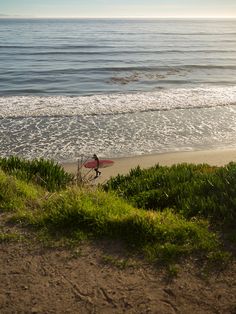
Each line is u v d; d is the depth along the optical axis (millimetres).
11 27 155250
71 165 12305
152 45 68812
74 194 5695
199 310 3479
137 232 4672
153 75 35531
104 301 3619
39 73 35969
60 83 30953
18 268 4145
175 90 27188
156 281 3898
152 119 18547
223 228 4848
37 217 5188
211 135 16094
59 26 171250
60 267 4160
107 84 30500
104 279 3951
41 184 7445
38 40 77875
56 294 3723
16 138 15297
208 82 31844
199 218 5148
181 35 103938
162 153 13711
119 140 15203
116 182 7773
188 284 3838
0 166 8219
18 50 56969
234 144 14922
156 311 3475
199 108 20984
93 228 4848
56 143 14742
